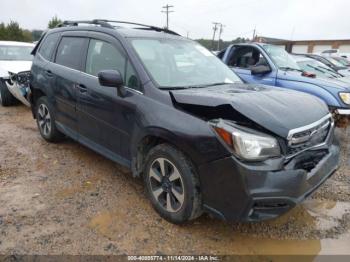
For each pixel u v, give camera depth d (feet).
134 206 10.53
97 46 12.49
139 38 11.76
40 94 16.44
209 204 8.46
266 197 7.61
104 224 9.51
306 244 9.03
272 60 20.26
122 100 10.55
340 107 16.92
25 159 14.34
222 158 7.89
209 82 11.66
